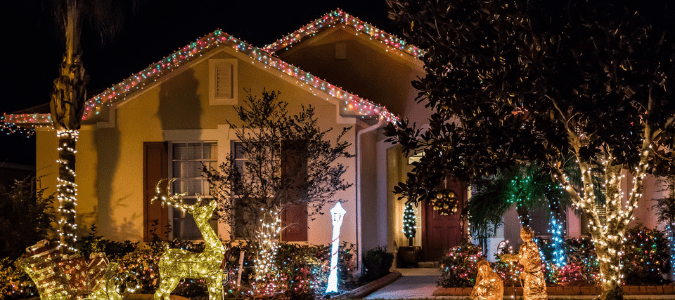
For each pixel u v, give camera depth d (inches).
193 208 406.9
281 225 554.6
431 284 597.6
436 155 331.3
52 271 336.8
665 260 534.6
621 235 378.3
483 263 377.4
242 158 576.1
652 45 299.6
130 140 585.3
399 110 674.8
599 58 292.4
